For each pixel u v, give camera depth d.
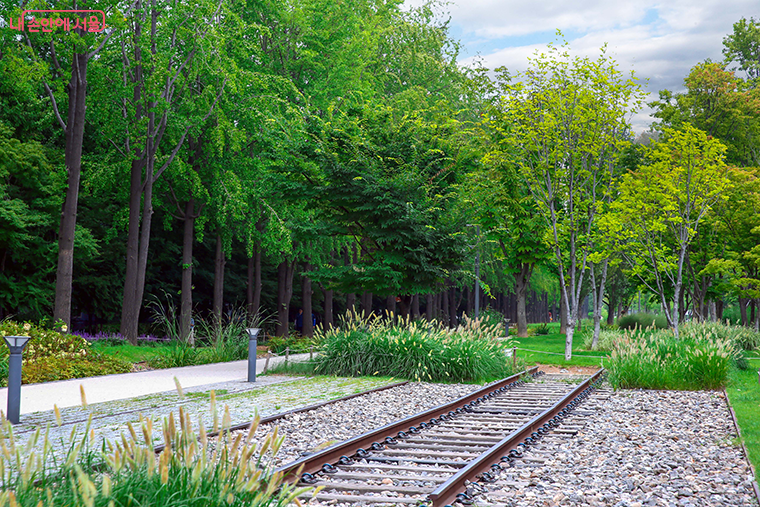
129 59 27.14
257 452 7.45
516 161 25.66
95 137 31.00
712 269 30.67
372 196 20.66
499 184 29.16
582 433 9.66
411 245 21.31
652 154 25.23
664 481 6.63
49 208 27.05
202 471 4.04
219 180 30.42
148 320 41.41
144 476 4.03
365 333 18.77
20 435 8.55
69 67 24.97
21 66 22.23
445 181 23.30
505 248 41.12
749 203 30.52
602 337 32.78
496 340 19.75
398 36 41.38
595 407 12.62
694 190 23.80
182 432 4.14
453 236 21.41
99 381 16.38
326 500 5.75
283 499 4.14
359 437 7.94
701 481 6.64
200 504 3.89
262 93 31.20
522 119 24.11
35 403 12.21
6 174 23.83
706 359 15.88
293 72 34.38
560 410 11.95
